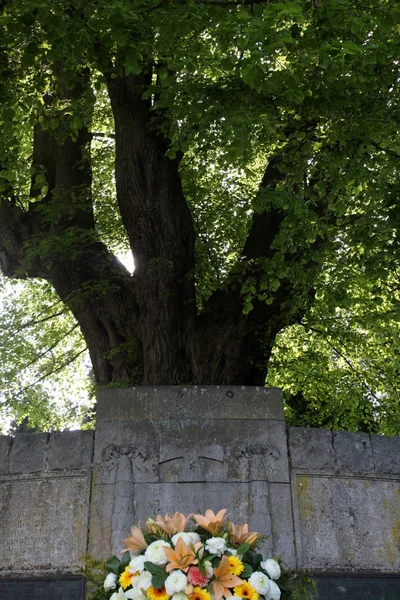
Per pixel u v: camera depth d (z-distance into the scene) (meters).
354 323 14.88
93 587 8.41
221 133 10.49
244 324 11.48
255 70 9.10
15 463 9.17
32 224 13.11
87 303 12.23
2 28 9.77
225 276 13.84
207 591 4.89
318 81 10.45
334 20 9.18
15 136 11.67
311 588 8.50
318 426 18.02
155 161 12.03
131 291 12.18
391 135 11.30
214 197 15.02
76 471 9.10
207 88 10.45
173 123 10.65
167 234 11.75
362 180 11.08
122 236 16.03
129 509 8.78
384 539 9.07
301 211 10.49
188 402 9.42
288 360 16.89
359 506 9.18
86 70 12.80
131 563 5.07
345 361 17.22
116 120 12.27
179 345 11.21
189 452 9.17
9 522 8.93
